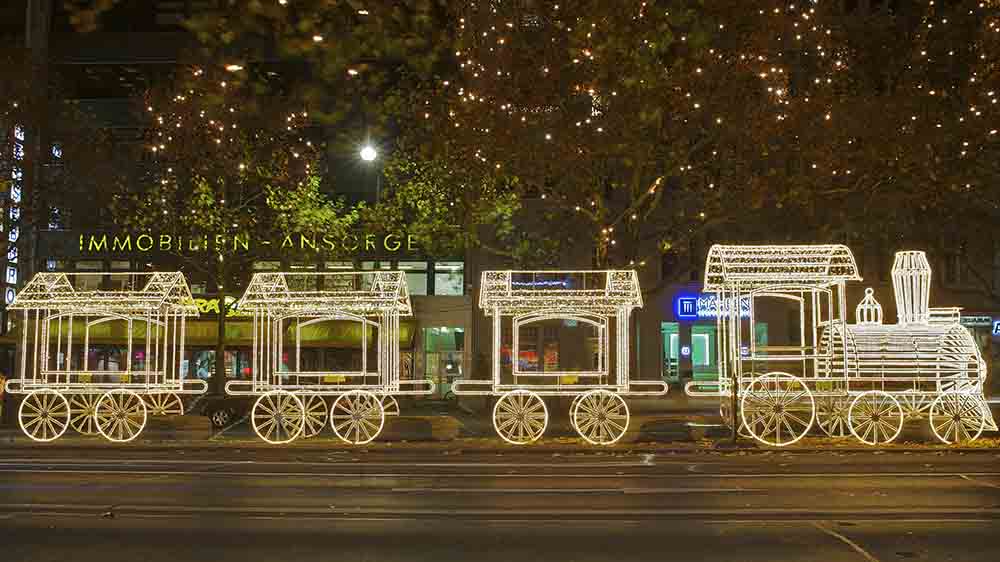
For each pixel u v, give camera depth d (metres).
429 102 29.55
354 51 9.55
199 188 32.97
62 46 45.38
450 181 29.78
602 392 22.94
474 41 25.67
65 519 11.64
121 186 35.19
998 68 27.19
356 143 34.03
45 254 44.19
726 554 9.60
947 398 22.34
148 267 40.62
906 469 17.14
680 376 43.28
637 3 17.84
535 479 15.76
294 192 34.66
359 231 40.19
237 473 16.75
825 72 28.55
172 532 10.79
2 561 9.30
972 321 44.06
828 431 23.52
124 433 25.91
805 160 27.30
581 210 27.97
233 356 42.16
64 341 39.91
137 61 45.31
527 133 26.02
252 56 16.66
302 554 9.61
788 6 26.89
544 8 25.11
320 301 22.98
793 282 22.78
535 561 9.29
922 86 27.84
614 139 25.72
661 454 20.78
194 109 31.05
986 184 29.11
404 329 41.56
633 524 11.29
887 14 33.69
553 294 22.69
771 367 27.03
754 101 26.59
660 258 43.53
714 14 23.88
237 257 35.41
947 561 9.30
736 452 21.12
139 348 40.69
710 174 29.61
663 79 23.80
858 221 31.53
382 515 11.96
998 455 20.22
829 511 12.21
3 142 32.72
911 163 27.09
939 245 33.28
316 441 23.88
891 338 22.16
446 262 44.59
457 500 13.24
